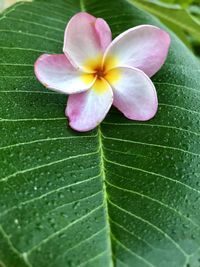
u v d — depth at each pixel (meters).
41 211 0.15
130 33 0.19
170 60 0.21
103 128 0.18
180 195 0.16
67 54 0.18
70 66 0.18
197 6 0.29
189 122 0.18
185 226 0.15
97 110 0.18
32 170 0.16
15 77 0.19
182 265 0.14
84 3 0.25
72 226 0.14
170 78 0.20
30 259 0.13
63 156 0.16
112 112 0.19
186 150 0.17
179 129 0.18
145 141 0.17
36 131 0.17
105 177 0.16
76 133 0.17
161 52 0.19
